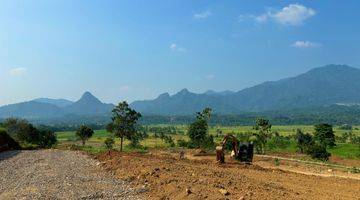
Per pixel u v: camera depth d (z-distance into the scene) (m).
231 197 23.83
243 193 25.00
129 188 27.75
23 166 41.19
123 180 30.78
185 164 41.69
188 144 108.88
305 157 84.50
